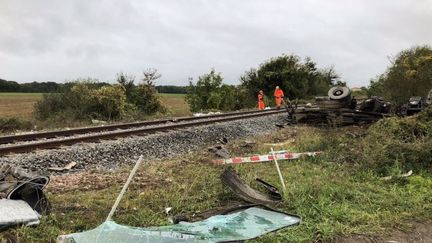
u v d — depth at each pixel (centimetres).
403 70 3017
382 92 3125
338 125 1888
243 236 604
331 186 851
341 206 738
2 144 1377
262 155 1170
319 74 5322
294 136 1667
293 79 4756
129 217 672
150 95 3144
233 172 852
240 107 3878
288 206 746
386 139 1126
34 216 618
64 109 2634
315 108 2053
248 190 820
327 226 649
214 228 626
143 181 909
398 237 643
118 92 2762
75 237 565
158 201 757
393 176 916
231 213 718
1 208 618
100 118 2645
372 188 852
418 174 956
